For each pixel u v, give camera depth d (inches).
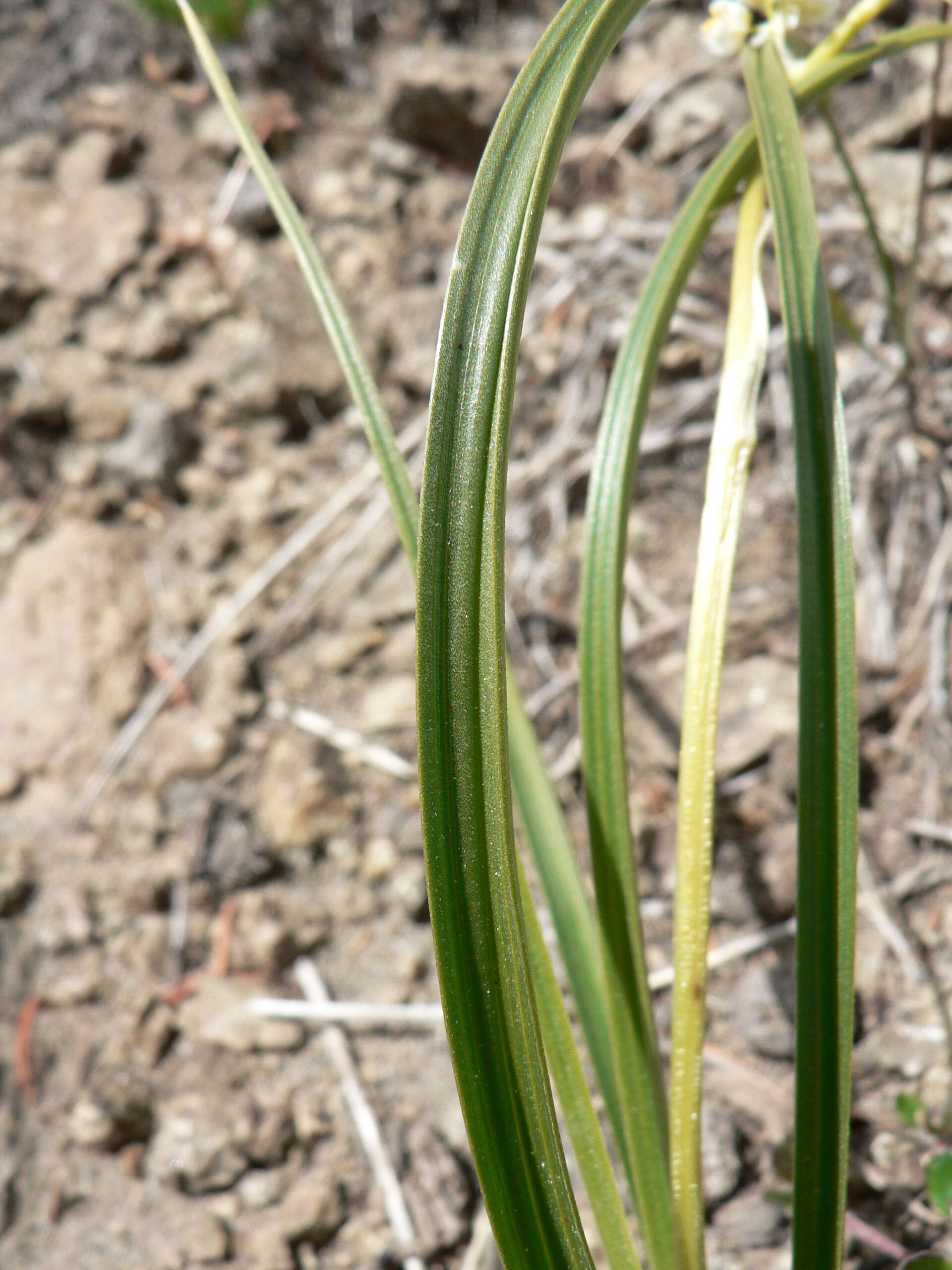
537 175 6.3
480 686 6.3
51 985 11.1
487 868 6.3
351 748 12.4
